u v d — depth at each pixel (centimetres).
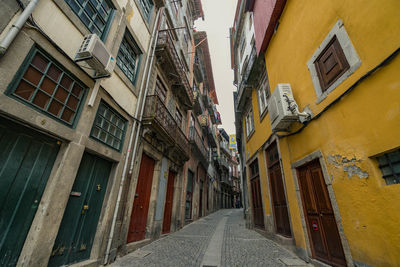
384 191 204
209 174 1741
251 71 700
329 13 306
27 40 233
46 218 244
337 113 279
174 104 830
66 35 293
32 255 223
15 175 228
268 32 557
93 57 294
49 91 268
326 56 318
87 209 334
